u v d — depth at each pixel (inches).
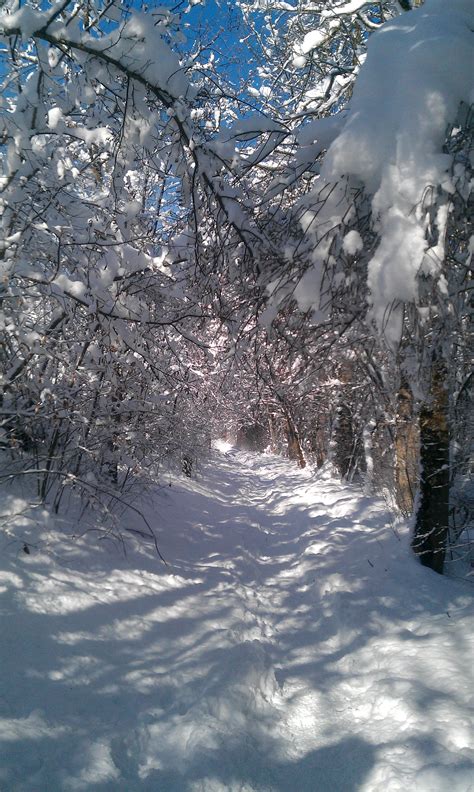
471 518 278.4
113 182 223.8
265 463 911.7
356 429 527.5
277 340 245.9
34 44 201.3
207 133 244.4
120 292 214.4
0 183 206.8
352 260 205.3
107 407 247.4
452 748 124.5
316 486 519.2
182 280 247.6
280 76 418.9
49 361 229.5
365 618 203.8
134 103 216.2
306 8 402.3
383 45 204.1
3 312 205.0
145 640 170.1
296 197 262.5
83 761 113.5
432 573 239.6
